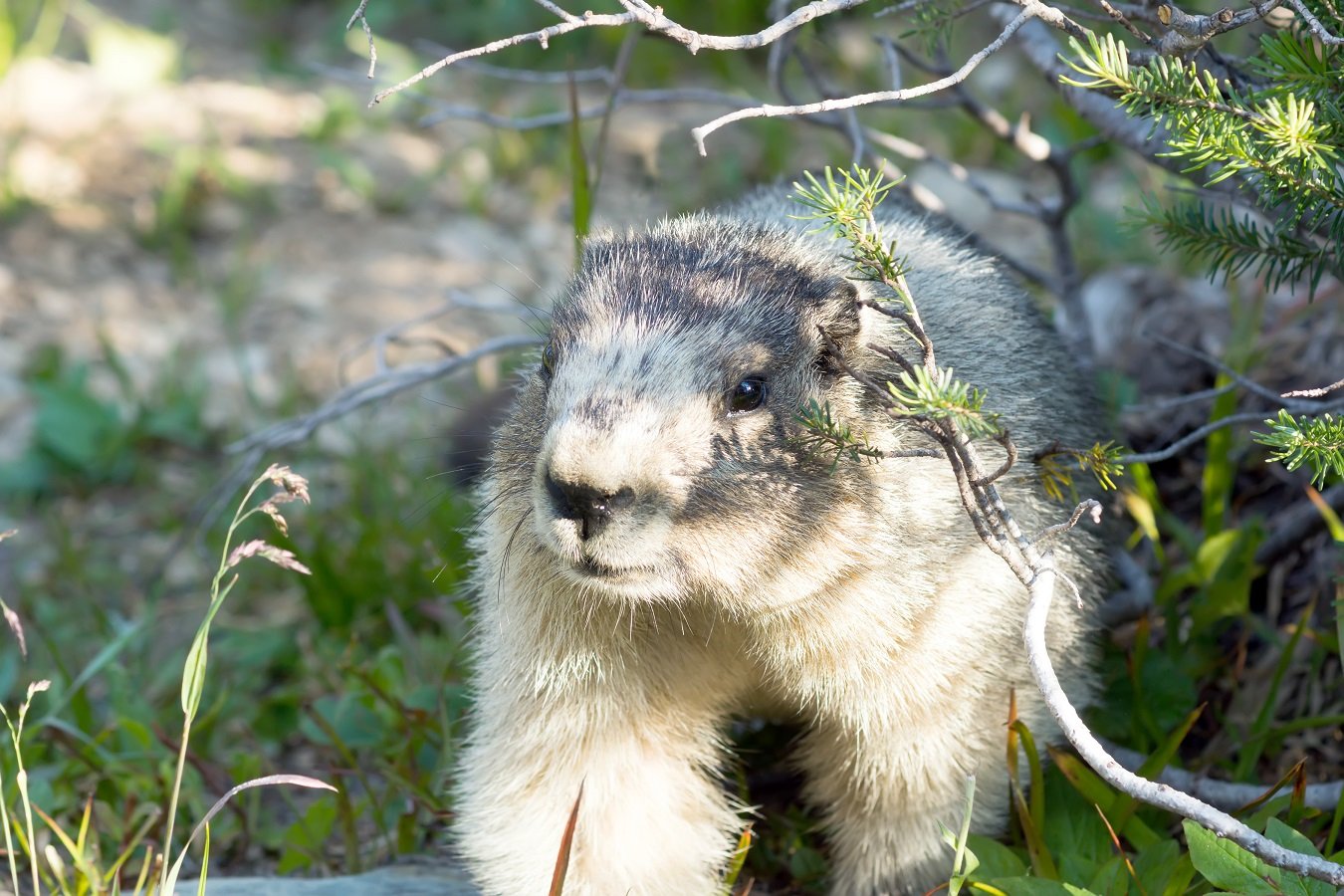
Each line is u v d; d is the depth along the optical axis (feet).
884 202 29.19
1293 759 26.09
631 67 56.85
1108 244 43.50
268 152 53.93
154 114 55.31
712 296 21.17
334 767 28.22
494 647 23.35
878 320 21.97
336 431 40.55
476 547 24.52
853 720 22.50
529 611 22.17
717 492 19.81
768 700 24.53
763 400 20.63
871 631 21.47
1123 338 36.50
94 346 44.06
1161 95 17.98
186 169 49.85
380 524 35.09
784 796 26.84
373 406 34.99
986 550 21.89
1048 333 27.84
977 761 22.94
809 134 52.80
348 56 60.75
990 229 46.32
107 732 27.12
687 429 19.79
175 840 26.45
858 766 23.17
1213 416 28.55
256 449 32.96
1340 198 19.06
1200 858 18.21
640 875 23.16
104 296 46.34
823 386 21.34
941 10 23.61
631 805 23.21
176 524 37.96
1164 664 26.86
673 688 23.06
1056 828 23.00
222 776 27.86
